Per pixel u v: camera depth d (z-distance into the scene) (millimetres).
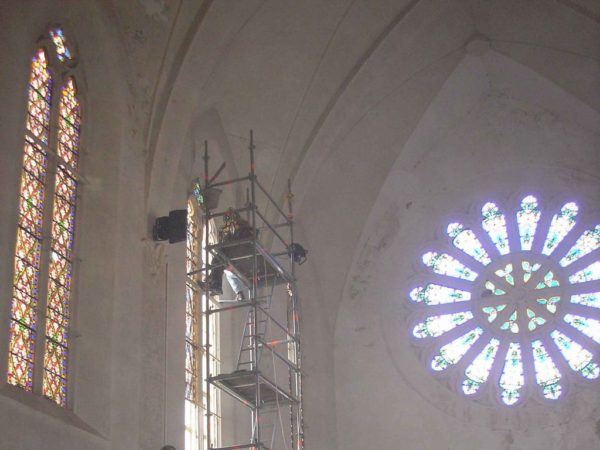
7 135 17969
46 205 19578
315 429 26797
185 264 23172
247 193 24688
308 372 27469
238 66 25453
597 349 26859
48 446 17312
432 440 26672
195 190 25031
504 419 26484
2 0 18719
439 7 26438
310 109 27172
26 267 18562
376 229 29266
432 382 27391
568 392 26469
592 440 25781
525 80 28516
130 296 20875
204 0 23328
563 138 28891
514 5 26359
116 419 19547
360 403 27453
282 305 27312
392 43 26719
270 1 24406
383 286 28734
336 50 26375
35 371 18172
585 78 27281
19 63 18734
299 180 27906
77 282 19984
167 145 22922
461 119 29406
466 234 29016
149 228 22000
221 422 24625
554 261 28172
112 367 19797
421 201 29391
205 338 24578
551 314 27609
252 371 21609
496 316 27953
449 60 28047
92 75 21750
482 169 29312
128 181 21750
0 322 16875
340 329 28438
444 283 28609
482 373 27359
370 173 29156
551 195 28750
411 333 28172
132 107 22438
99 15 21734
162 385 21297
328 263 28891
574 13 25734
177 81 23172
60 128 20516
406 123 28781
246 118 26594
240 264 24094
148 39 22812
